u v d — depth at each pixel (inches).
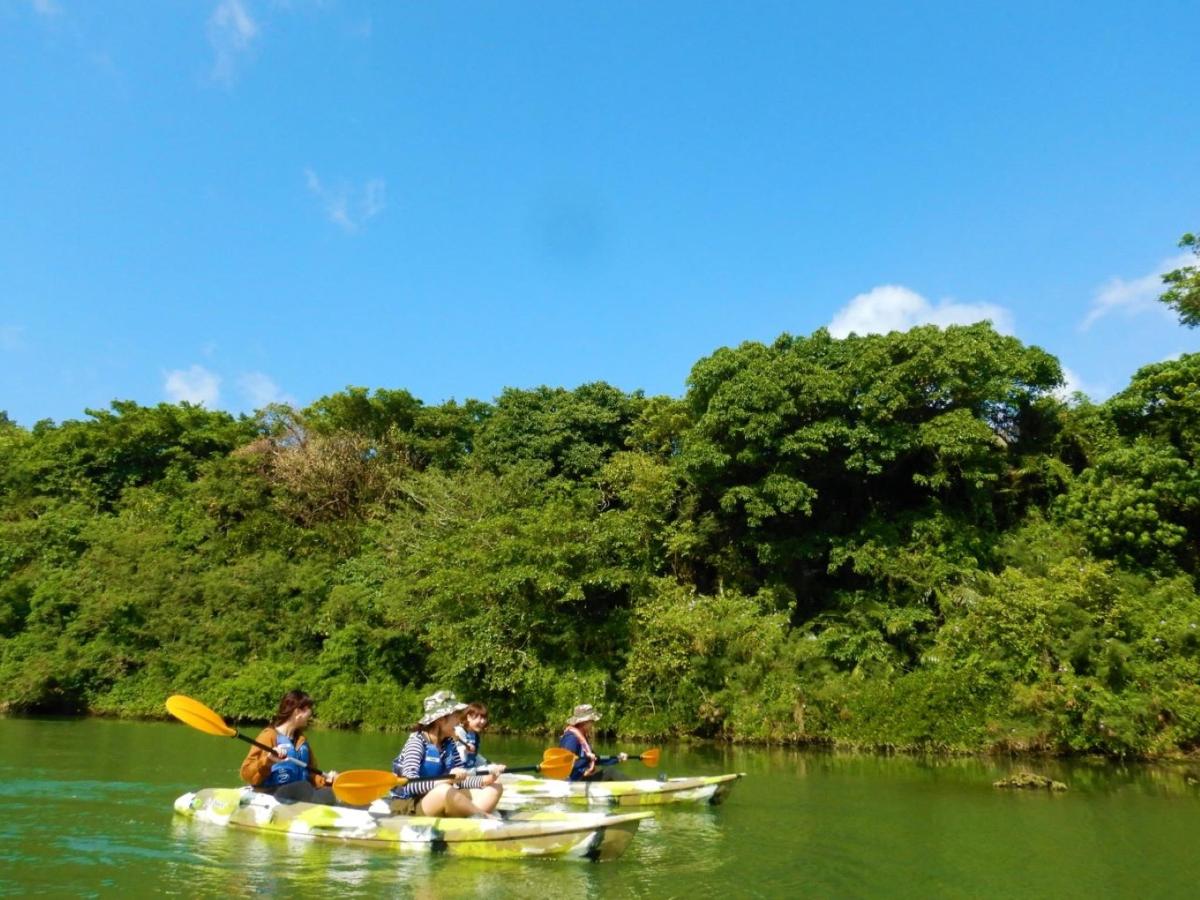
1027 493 775.1
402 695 772.0
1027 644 571.5
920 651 679.1
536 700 709.9
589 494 907.4
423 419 1116.5
